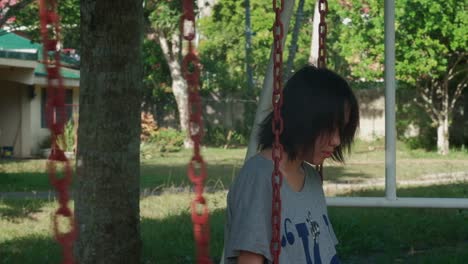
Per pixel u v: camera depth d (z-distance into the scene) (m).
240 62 32.94
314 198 2.44
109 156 5.91
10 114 23.36
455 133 26.75
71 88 24.38
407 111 26.62
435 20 21.03
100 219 5.93
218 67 31.42
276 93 2.28
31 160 21.62
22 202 11.82
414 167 19.59
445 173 17.66
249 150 4.76
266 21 31.67
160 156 24.36
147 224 9.44
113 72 5.84
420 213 10.10
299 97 2.31
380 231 8.69
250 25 29.97
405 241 8.30
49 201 11.92
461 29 20.86
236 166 19.97
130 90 5.92
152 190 13.77
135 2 5.83
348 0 22.30
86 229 5.95
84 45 5.88
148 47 29.91
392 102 4.94
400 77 22.38
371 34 22.16
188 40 2.20
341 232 8.45
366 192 12.77
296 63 29.89
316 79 2.33
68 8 16.47
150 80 30.39
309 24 30.83
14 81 21.05
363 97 29.59
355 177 17.03
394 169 4.91
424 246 8.23
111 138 5.90
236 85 31.25
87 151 5.93
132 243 6.06
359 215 9.71
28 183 15.09
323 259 2.37
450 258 7.26
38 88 23.64
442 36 21.83
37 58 20.45
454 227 9.01
